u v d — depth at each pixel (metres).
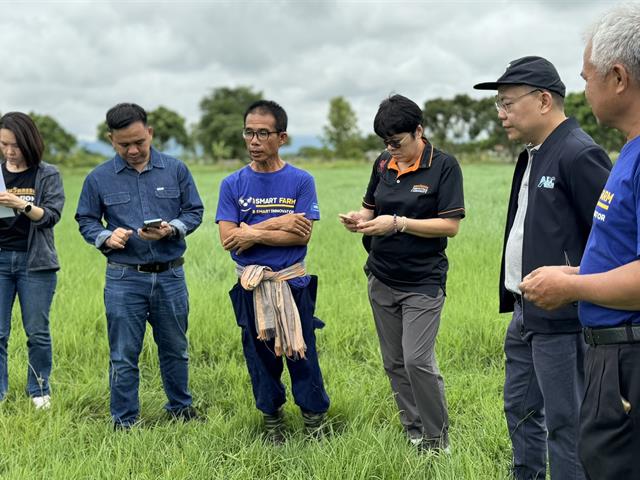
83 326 6.03
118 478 3.35
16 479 3.29
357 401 4.34
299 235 3.89
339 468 3.34
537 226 2.96
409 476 3.28
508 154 77.31
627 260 2.21
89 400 4.62
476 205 16.08
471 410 4.30
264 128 3.85
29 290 4.55
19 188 4.50
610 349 2.27
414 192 3.82
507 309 3.37
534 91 2.92
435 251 3.85
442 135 89.62
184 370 4.38
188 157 103.31
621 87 2.15
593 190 2.75
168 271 4.27
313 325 4.05
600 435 2.31
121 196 4.24
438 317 3.89
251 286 3.80
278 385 4.09
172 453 3.67
